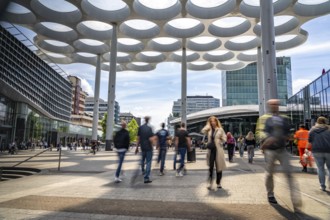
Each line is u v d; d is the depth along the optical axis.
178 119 63.81
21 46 36.06
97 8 33.66
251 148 14.39
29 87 39.56
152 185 7.28
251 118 52.25
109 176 9.51
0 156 23.67
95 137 44.75
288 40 41.88
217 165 6.49
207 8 32.50
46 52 47.25
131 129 94.19
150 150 7.92
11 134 37.97
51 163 16.41
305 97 23.12
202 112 59.97
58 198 5.61
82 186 7.19
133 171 11.14
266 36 16.70
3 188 7.83
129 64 54.44
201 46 43.44
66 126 59.19
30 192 6.36
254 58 49.41
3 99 36.09
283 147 4.75
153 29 38.06
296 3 32.19
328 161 6.31
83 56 50.22
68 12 34.31
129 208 4.72
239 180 8.05
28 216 4.21
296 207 4.39
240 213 4.33
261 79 40.94
